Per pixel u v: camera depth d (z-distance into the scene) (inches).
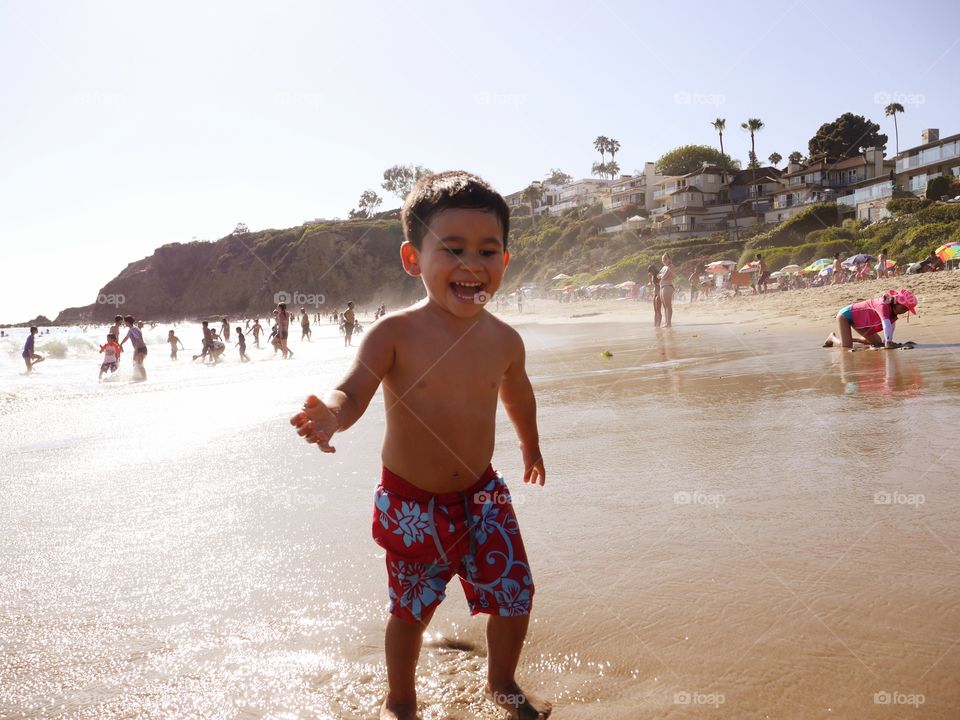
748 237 2642.7
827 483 132.3
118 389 487.5
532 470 96.6
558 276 3053.6
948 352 322.7
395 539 79.8
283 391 403.5
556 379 329.4
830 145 3351.4
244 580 103.9
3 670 79.4
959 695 65.6
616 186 3868.1
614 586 94.1
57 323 6555.1
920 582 88.9
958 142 2228.1
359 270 4798.2
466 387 82.1
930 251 1509.6
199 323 5078.7
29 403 396.8
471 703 71.1
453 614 92.3
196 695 73.9
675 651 77.0
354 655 81.7
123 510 144.5
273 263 5073.8
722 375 297.6
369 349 79.4
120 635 87.7
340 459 185.6
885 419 183.6
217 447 215.0
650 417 210.7
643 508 125.4
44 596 100.3
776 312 815.7
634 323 951.6
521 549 80.6
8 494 163.8
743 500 126.0
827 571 93.9
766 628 80.1
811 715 63.9
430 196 81.6
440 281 80.6
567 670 75.6
